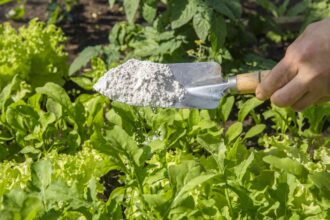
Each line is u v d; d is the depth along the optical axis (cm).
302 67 83
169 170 86
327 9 132
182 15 116
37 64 129
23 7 148
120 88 93
